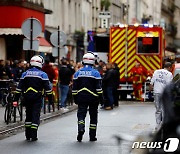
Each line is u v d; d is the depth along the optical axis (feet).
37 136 70.79
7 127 79.15
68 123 87.20
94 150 59.06
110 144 63.46
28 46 95.81
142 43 141.79
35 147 61.41
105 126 82.38
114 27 142.82
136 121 90.43
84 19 268.41
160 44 141.38
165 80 75.92
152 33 141.38
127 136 31.24
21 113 88.22
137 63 140.05
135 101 142.20
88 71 65.62
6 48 163.02
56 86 122.72
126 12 303.68
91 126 66.39
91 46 157.89
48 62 108.37
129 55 142.41
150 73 141.49
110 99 116.37
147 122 88.84
